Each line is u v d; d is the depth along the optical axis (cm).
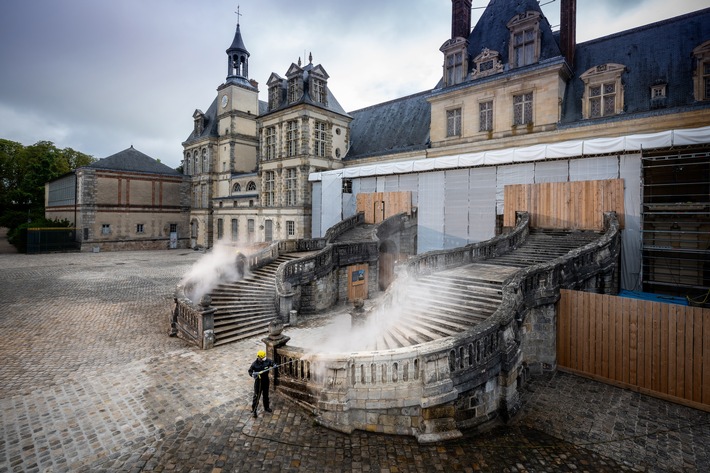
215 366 1076
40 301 1838
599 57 2234
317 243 2364
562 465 715
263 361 816
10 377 984
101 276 2600
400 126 3266
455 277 1341
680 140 1441
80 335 1346
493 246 1662
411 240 2434
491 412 867
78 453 670
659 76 1964
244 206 3919
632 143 1550
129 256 3888
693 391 963
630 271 1592
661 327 1015
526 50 2306
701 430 852
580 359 1159
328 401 783
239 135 4494
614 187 1630
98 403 852
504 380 891
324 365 819
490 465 702
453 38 2625
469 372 815
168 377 996
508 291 1038
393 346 1037
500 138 2381
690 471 707
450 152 2631
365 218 2702
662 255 1609
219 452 687
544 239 1728
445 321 1091
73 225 4522
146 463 649
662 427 863
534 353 1180
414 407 774
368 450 719
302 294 1778
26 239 4031
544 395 1025
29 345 1233
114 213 4450
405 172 2405
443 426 778
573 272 1258
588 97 2133
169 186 4900
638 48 2105
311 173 3086
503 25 2552
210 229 4731
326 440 741
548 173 1838
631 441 805
